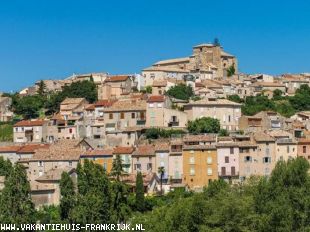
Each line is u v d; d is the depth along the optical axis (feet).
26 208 602.03
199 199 565.12
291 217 520.42
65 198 620.90
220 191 602.03
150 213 629.10
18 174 611.06
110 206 634.43
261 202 549.54
